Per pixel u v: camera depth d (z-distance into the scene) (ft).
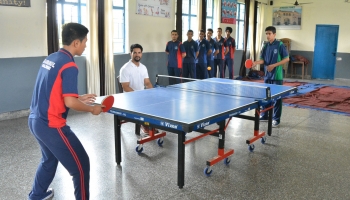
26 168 10.36
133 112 8.54
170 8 25.35
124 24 22.24
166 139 13.48
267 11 38.29
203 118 7.88
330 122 16.80
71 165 6.85
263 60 16.28
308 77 36.60
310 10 35.76
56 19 17.78
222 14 31.17
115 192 8.84
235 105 9.43
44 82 6.49
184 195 8.73
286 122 16.72
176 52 23.35
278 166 10.84
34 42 17.34
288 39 36.78
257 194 8.84
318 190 9.14
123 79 12.86
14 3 16.17
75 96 6.48
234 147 12.71
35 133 6.66
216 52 27.40
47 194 8.35
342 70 35.12
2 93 16.33
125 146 12.55
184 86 13.09
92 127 15.07
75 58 19.39
